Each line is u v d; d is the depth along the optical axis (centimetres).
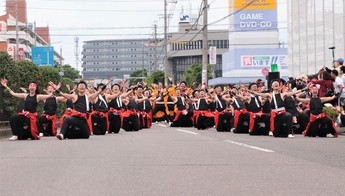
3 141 1594
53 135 1836
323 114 1720
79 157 1146
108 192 764
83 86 1683
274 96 1750
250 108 1878
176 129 2378
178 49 13012
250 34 8344
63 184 825
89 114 1772
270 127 1797
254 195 740
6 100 2322
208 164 1038
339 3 4059
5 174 920
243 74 7756
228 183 831
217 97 2162
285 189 781
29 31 9894
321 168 984
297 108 1955
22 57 6744
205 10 3762
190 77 9194
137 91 2516
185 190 777
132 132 2116
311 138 1681
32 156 1167
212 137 1748
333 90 1986
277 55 7738
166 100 2838
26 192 763
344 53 3962
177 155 1184
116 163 1052
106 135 1886
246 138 1692
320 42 4553
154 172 940
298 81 2228
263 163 1052
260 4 8319
